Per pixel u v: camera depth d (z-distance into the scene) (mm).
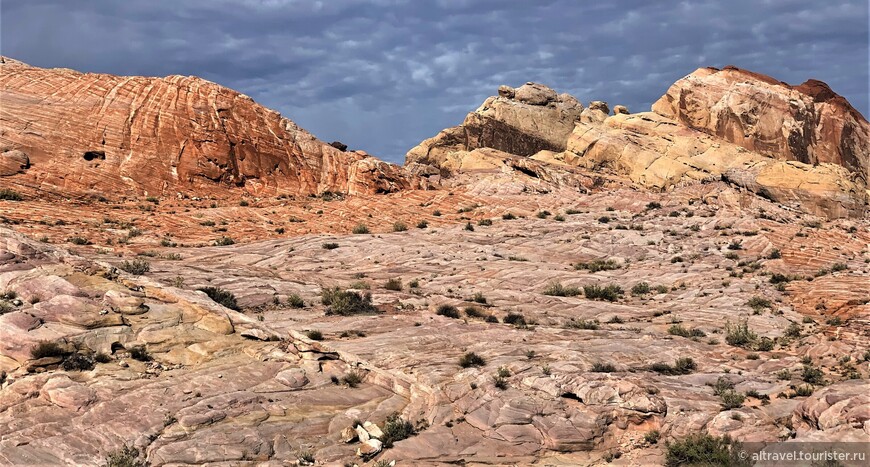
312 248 51469
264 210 65375
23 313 25688
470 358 27953
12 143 65438
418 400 25438
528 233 59250
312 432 22922
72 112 71312
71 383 23078
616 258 52688
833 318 37344
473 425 23797
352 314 34812
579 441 22938
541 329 34250
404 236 56719
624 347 30906
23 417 21500
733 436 22375
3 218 50000
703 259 52125
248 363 26703
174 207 65062
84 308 27109
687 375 27938
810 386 26016
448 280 45438
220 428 22188
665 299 43000
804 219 70500
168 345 27000
